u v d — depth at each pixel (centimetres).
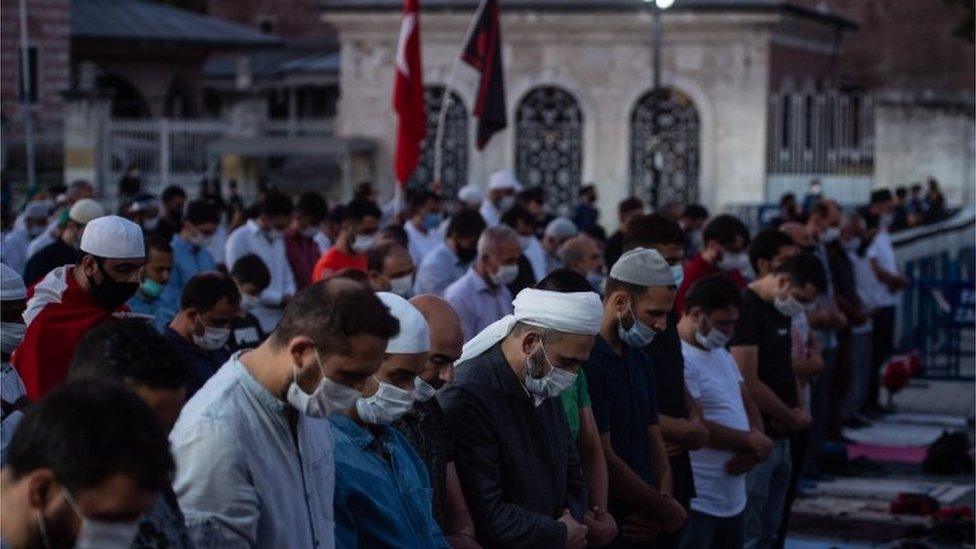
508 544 777
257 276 1187
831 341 1627
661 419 982
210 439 579
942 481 1622
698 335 1053
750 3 4444
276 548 591
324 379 578
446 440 774
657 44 3459
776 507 1183
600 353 902
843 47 6344
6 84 5153
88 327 920
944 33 6272
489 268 1283
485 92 2334
